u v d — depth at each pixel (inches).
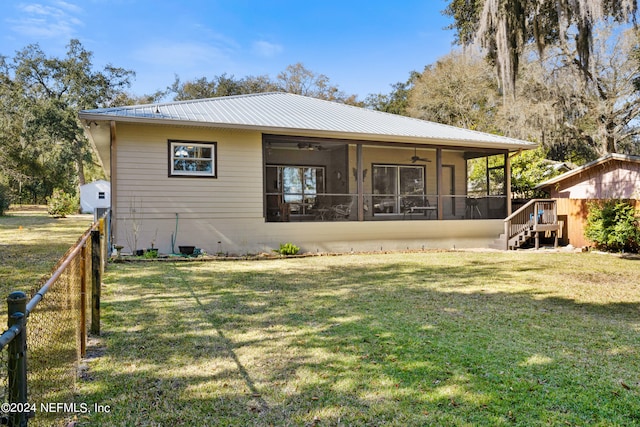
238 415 97.9
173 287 240.2
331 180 558.6
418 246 488.1
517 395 109.0
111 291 226.8
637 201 444.8
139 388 111.3
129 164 377.4
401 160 572.7
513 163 747.4
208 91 1350.9
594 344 150.2
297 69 1412.4
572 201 516.4
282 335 155.4
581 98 710.5
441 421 95.7
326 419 96.2
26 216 989.8
